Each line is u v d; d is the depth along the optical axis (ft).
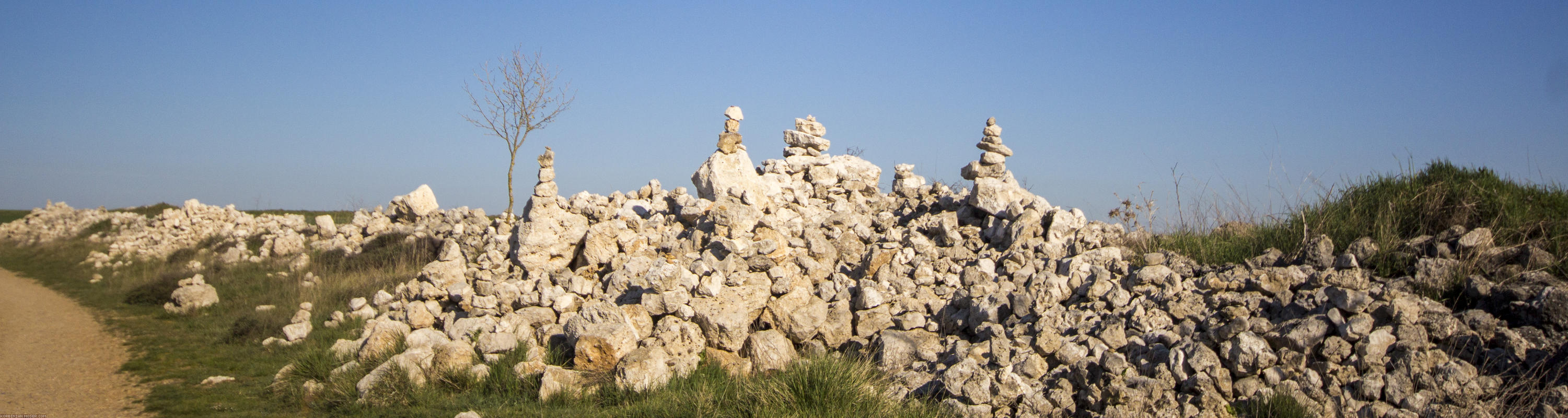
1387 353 25.31
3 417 32.01
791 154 56.24
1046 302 31.86
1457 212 31.30
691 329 33.24
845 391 28.04
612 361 32.32
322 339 44.04
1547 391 22.86
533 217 45.11
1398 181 35.37
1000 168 46.55
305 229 89.15
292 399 33.96
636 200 56.59
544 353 34.99
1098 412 26.18
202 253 86.79
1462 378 23.80
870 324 34.27
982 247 41.27
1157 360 27.07
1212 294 29.30
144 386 37.47
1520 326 25.36
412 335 37.27
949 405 27.73
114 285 73.36
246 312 52.60
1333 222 34.14
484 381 32.99
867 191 53.01
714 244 39.96
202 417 32.22
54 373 40.01
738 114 50.49
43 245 117.29
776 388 28.81
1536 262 27.78
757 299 34.78
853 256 40.91
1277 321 27.40
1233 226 38.65
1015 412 27.17
